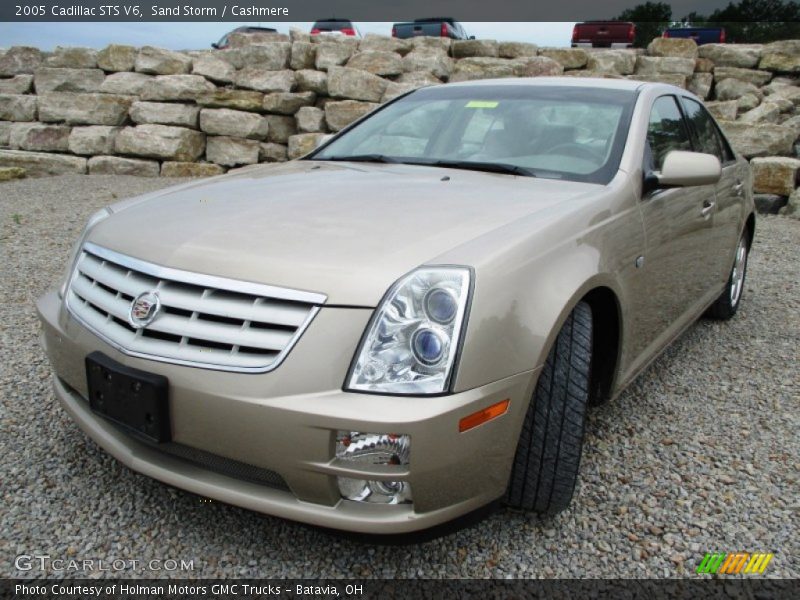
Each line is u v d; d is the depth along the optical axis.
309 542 2.16
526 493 2.14
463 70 11.45
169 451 1.99
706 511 2.37
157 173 11.04
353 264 1.87
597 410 3.12
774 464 2.69
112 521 2.21
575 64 11.85
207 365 1.83
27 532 2.14
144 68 11.69
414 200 2.35
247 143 10.84
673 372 3.63
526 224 2.14
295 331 1.80
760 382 3.52
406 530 1.82
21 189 9.38
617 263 2.39
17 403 2.96
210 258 1.96
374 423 1.71
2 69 12.94
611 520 2.31
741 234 4.36
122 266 2.11
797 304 5.05
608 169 2.74
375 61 11.14
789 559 2.14
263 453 1.80
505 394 1.87
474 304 1.82
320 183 2.63
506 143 3.02
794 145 9.37
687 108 3.82
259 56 11.48
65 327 2.23
